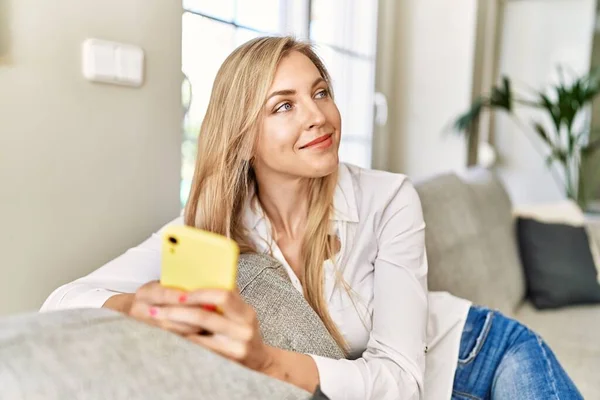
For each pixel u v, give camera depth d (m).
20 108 1.02
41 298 1.10
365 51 2.60
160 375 0.48
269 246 1.00
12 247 1.03
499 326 1.13
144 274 0.97
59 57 1.07
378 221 1.05
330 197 1.01
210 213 0.97
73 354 0.44
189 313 0.55
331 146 0.93
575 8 3.53
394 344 0.91
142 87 1.27
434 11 2.78
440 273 1.59
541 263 2.05
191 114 1.58
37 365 0.42
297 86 0.90
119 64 1.19
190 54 1.56
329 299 0.99
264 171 0.99
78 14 1.10
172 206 1.39
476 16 2.74
